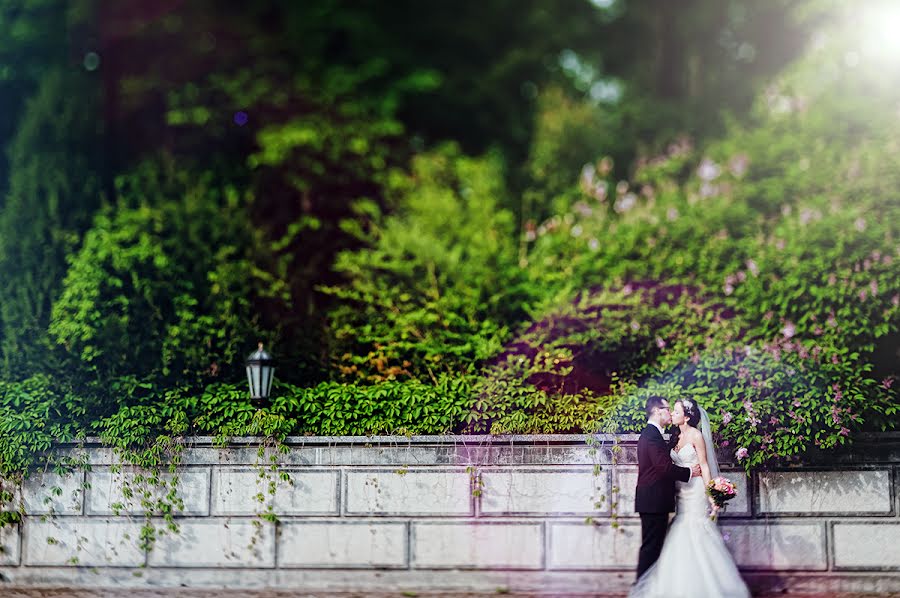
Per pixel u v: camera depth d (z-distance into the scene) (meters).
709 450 10.84
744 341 12.77
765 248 13.82
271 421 12.06
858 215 13.53
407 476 11.93
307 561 11.94
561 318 13.39
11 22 19.11
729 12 22.83
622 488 11.75
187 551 12.05
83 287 13.11
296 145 18.19
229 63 20.84
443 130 22.75
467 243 15.79
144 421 12.20
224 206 16.16
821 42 17.72
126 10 20.27
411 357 13.89
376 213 16.66
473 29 23.11
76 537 12.15
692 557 10.40
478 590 11.75
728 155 16.86
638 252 14.68
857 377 11.97
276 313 14.54
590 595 11.49
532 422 12.01
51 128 14.30
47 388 12.70
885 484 11.59
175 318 13.66
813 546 11.59
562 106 20.47
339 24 21.88
